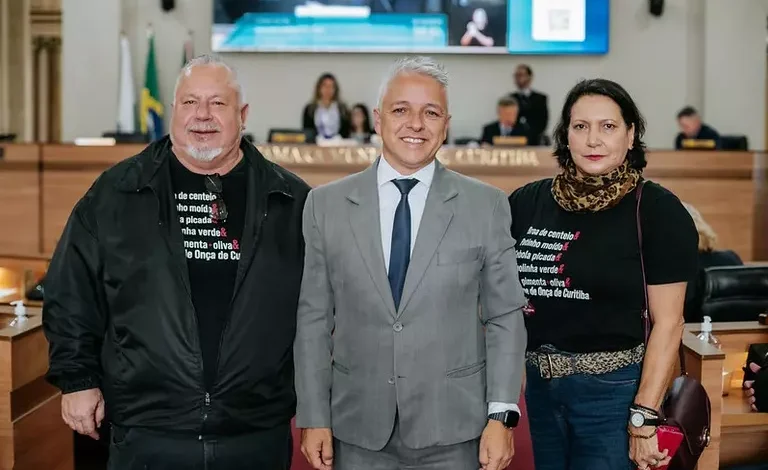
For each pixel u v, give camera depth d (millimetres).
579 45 9227
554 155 2514
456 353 2293
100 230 2441
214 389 2389
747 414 3156
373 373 2283
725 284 3744
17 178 7277
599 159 2369
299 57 9367
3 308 3686
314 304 2369
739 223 7266
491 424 2289
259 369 2418
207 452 2408
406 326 2264
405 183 2328
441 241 2285
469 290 2311
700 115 9359
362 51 9234
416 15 9188
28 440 3242
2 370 3105
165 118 9367
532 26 9211
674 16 9367
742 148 7867
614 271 2377
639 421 2338
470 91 9414
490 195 2365
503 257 2328
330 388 2373
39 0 10961
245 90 2549
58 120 11180
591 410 2402
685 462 2492
